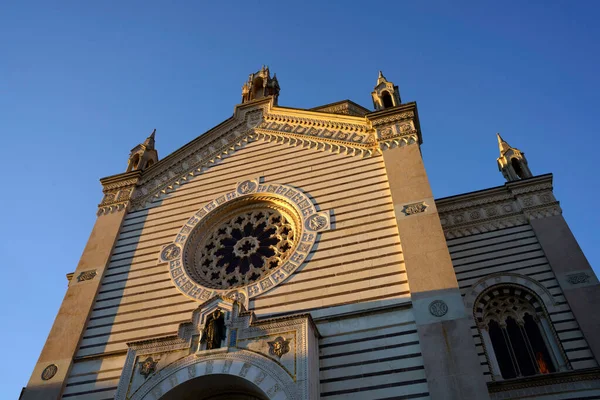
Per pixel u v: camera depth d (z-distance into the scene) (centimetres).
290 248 2658
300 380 1886
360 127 3112
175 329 2439
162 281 2705
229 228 2945
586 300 2622
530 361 2592
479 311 2791
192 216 3022
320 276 2391
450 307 2064
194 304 2522
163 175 3375
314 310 2270
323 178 2902
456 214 3238
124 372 2119
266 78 4047
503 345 2684
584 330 2522
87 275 2836
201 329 2158
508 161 3503
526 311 2767
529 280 2809
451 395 1830
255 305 2373
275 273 2481
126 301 2659
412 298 2145
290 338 2031
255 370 1964
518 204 3159
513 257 2931
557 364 2514
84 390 2325
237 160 3291
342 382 2002
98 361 2422
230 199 3012
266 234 2836
